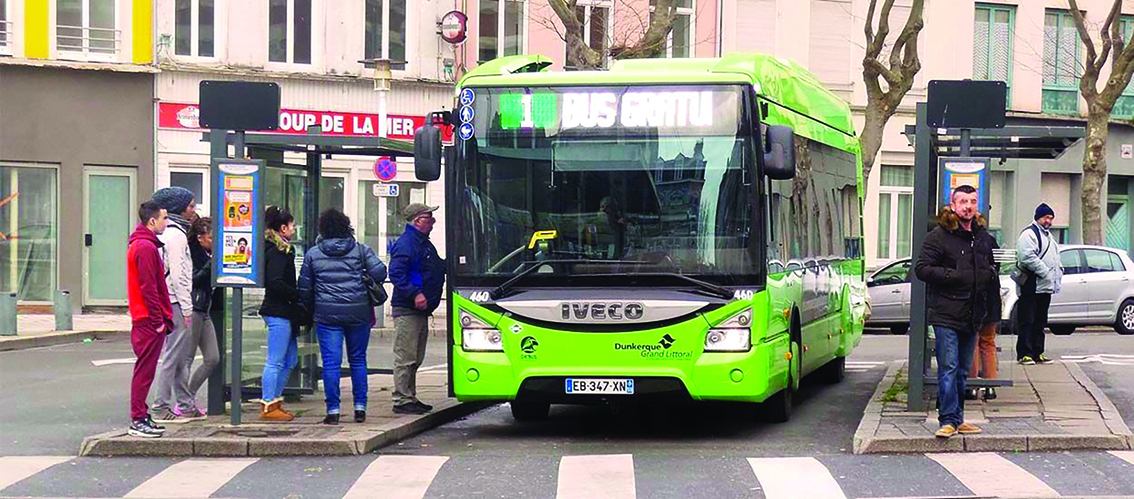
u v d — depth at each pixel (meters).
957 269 11.41
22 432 12.95
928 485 10.01
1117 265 26.44
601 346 12.04
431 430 13.48
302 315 12.83
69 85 29.19
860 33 35.94
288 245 12.82
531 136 12.37
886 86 36.06
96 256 29.59
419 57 31.58
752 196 12.12
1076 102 37.38
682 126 12.25
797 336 14.01
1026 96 36.81
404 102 31.52
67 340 24.02
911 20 26.94
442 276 13.80
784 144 11.95
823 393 16.72
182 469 10.95
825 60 35.78
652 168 12.22
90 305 29.56
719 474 10.62
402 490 10.05
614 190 12.22
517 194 12.33
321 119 30.81
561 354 12.08
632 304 12.01
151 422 11.95
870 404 13.95
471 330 12.27
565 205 12.26
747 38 35.06
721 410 15.10
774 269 12.49
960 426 11.74
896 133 36.19
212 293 13.12
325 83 30.86
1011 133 13.45
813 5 35.66
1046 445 11.45
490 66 12.71
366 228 31.42
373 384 16.45
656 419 14.34
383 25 31.34
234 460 11.39
